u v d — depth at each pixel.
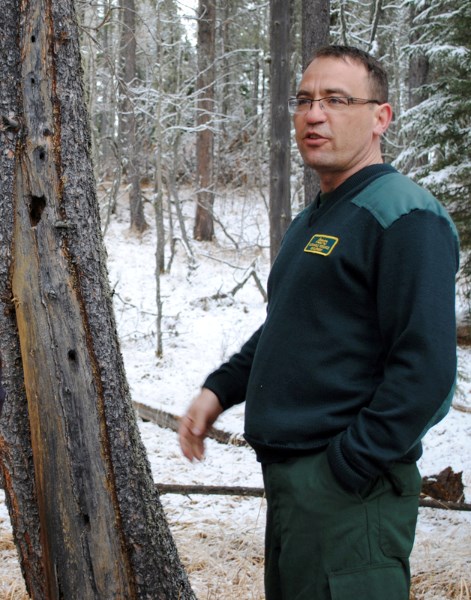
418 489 1.91
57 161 2.23
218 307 14.92
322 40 7.86
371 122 1.99
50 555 2.26
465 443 6.67
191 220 22.80
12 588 3.29
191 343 12.29
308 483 1.82
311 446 1.84
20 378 2.28
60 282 2.23
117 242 19.86
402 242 1.75
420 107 10.60
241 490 4.30
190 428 2.25
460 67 10.45
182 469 5.88
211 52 19.86
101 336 2.29
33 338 2.22
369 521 1.78
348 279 1.82
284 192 10.04
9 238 2.23
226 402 2.28
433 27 10.38
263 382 1.92
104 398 2.28
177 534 4.15
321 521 1.79
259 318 14.08
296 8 16.27
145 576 2.35
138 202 20.80
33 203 2.23
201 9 19.20
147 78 16.47
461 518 4.59
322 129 1.95
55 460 2.22
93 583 2.25
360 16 19.91
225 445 6.65
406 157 11.07
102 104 18.47
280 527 1.91
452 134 10.54
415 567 3.70
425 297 1.69
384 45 21.14
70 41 2.25
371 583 1.75
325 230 1.89
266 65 28.16
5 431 2.29
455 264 1.81
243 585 3.46
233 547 4.00
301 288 1.88
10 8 2.19
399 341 1.71
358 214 1.84
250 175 25.19
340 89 1.94
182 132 18.52
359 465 1.71
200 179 20.70
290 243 2.04
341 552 1.77
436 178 10.30
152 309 14.63
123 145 20.05
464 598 3.35
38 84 2.21
